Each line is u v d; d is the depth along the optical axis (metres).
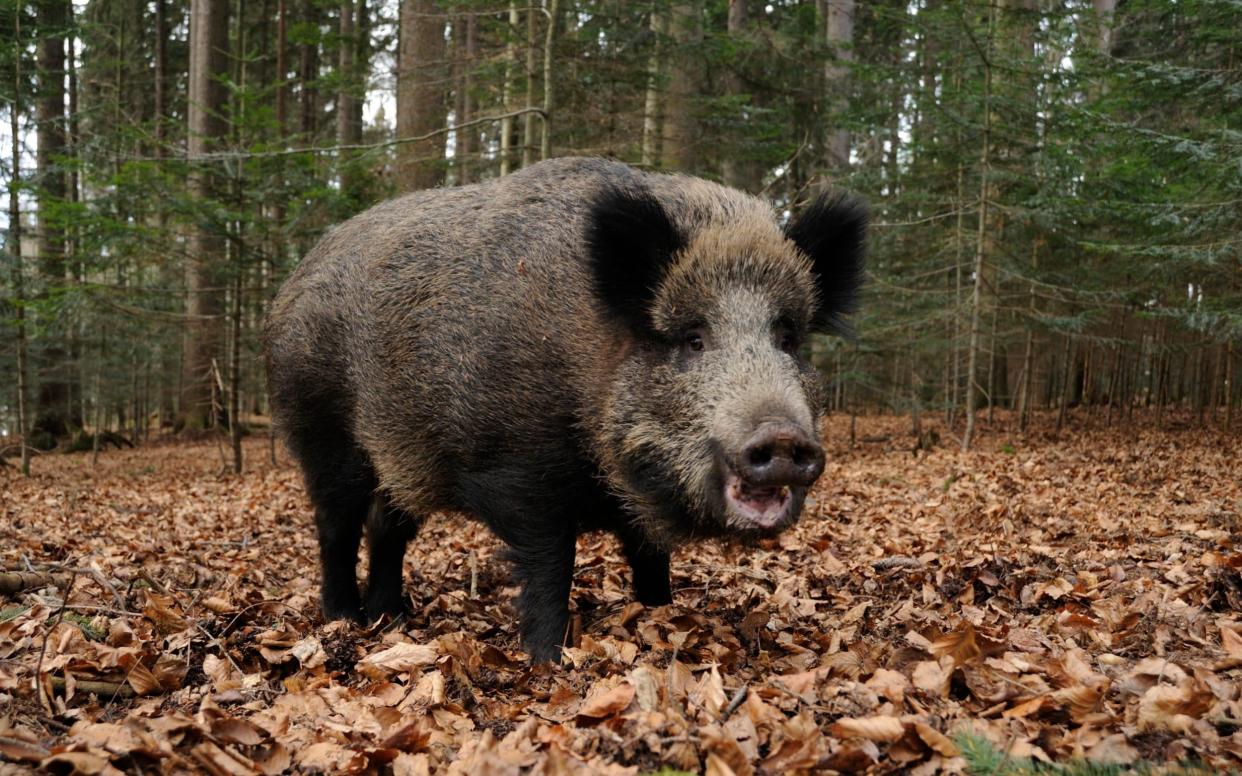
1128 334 20.88
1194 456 13.75
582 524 4.63
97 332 21.58
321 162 14.61
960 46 15.91
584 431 4.27
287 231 14.59
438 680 3.93
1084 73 14.84
